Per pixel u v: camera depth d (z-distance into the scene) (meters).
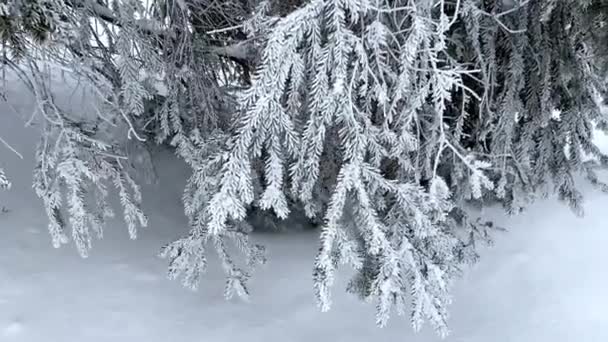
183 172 4.73
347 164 2.24
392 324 3.02
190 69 2.97
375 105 2.49
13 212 3.80
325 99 2.06
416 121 2.39
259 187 3.05
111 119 3.03
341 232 2.33
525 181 3.26
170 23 2.92
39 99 2.61
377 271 2.56
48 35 2.05
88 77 2.72
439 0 2.22
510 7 2.69
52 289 3.04
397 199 2.40
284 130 2.19
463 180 3.17
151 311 2.98
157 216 4.22
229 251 3.85
